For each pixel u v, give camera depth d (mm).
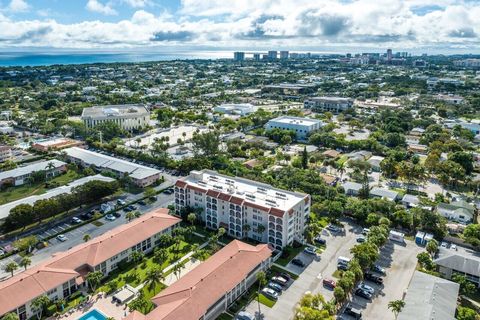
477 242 161125
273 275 145125
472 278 138500
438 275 143625
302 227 173250
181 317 110500
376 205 189500
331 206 186500
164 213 179750
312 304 117938
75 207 199875
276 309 126500
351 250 147000
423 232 174625
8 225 172625
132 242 153250
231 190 177500
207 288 122312
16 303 116438
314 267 150250
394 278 143250
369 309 126312
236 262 135750
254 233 169625
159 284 137875
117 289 135000
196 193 184625
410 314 114125
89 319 119688
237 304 128875
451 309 116812
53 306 123875
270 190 183125
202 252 153625
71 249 148000
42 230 178250
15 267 138000
